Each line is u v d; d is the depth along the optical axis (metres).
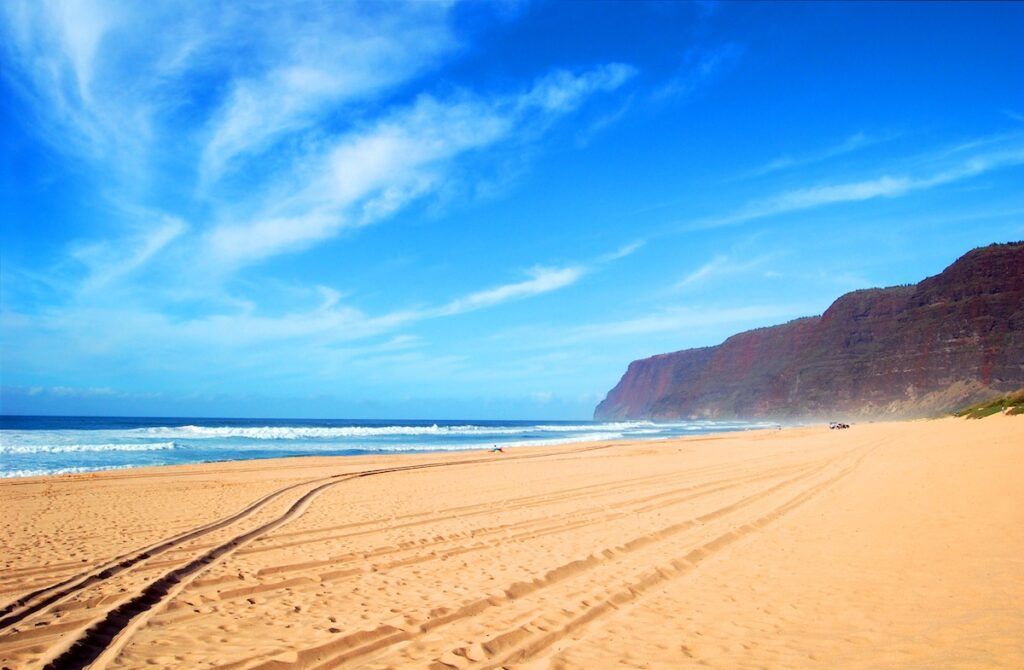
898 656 4.44
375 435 62.22
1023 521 8.79
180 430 59.38
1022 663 3.99
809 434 58.41
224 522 11.63
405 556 8.78
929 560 7.29
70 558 8.47
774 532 10.08
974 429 33.44
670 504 13.52
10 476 22.12
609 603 6.37
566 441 51.09
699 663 4.64
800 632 5.25
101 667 4.79
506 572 7.77
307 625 5.80
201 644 5.29
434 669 4.68
